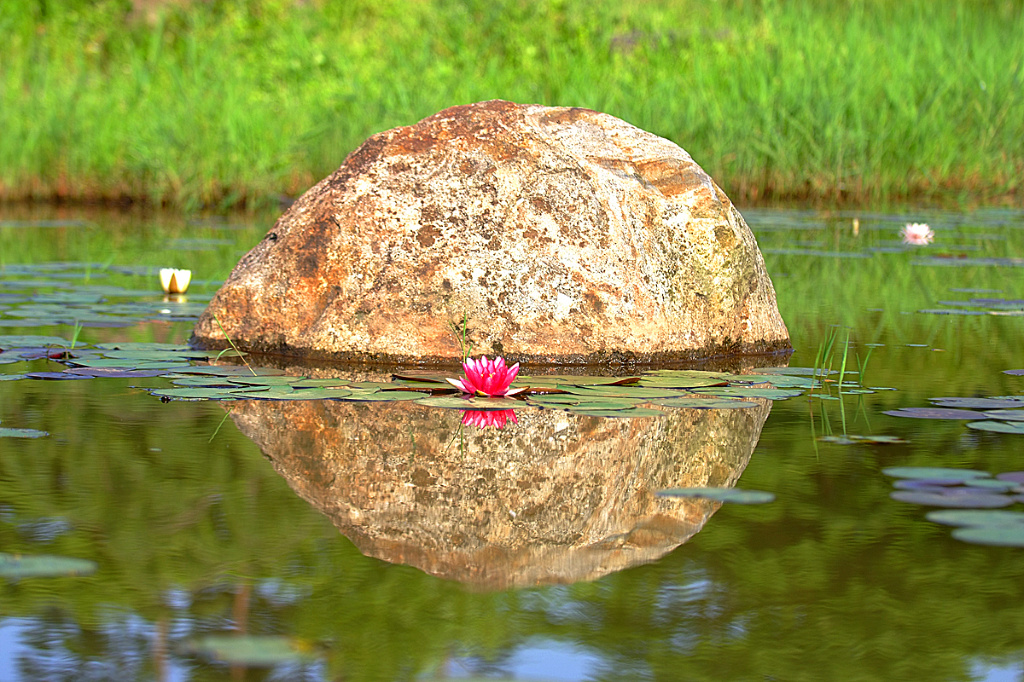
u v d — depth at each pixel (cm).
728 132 1332
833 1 1806
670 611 247
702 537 294
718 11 1817
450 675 213
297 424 411
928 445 381
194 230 1100
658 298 539
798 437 395
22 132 1369
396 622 238
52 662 219
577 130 578
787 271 844
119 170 1355
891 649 229
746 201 1328
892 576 267
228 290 557
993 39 1570
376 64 1551
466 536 295
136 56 1548
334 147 1341
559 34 1680
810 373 512
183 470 348
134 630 233
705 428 408
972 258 883
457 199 538
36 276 793
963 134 1391
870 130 1364
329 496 327
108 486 329
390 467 358
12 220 1166
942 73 1443
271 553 279
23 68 1513
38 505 309
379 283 528
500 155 551
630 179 559
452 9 1745
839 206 1293
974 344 582
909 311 688
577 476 351
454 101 1412
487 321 524
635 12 1838
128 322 614
